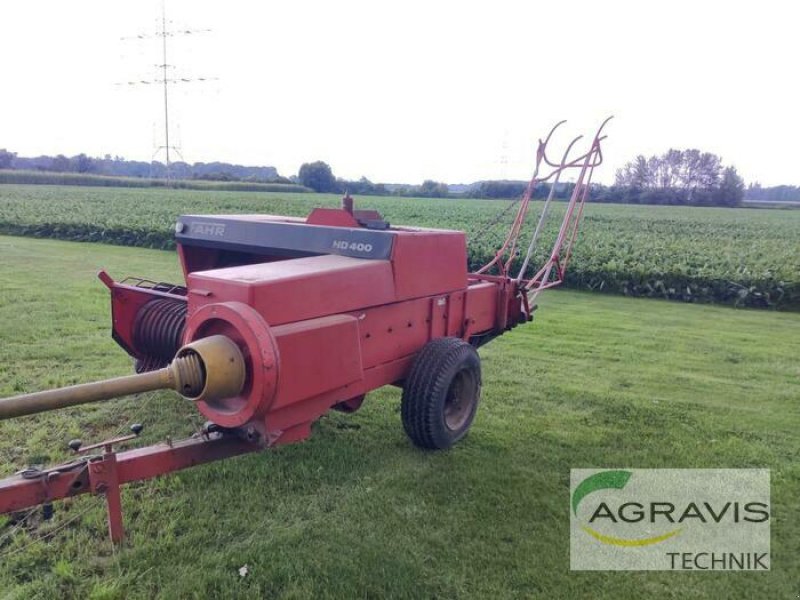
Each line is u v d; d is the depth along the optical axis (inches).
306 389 129.6
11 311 332.5
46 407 97.8
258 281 124.6
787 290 471.5
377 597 120.6
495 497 157.9
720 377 273.7
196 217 191.9
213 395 114.7
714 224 1322.6
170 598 117.3
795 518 156.9
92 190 1908.2
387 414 209.2
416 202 1993.1
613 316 413.1
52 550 129.3
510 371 267.9
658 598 125.9
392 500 153.7
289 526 141.2
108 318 325.1
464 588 124.5
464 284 188.2
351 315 145.9
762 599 127.1
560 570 132.2
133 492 150.9
